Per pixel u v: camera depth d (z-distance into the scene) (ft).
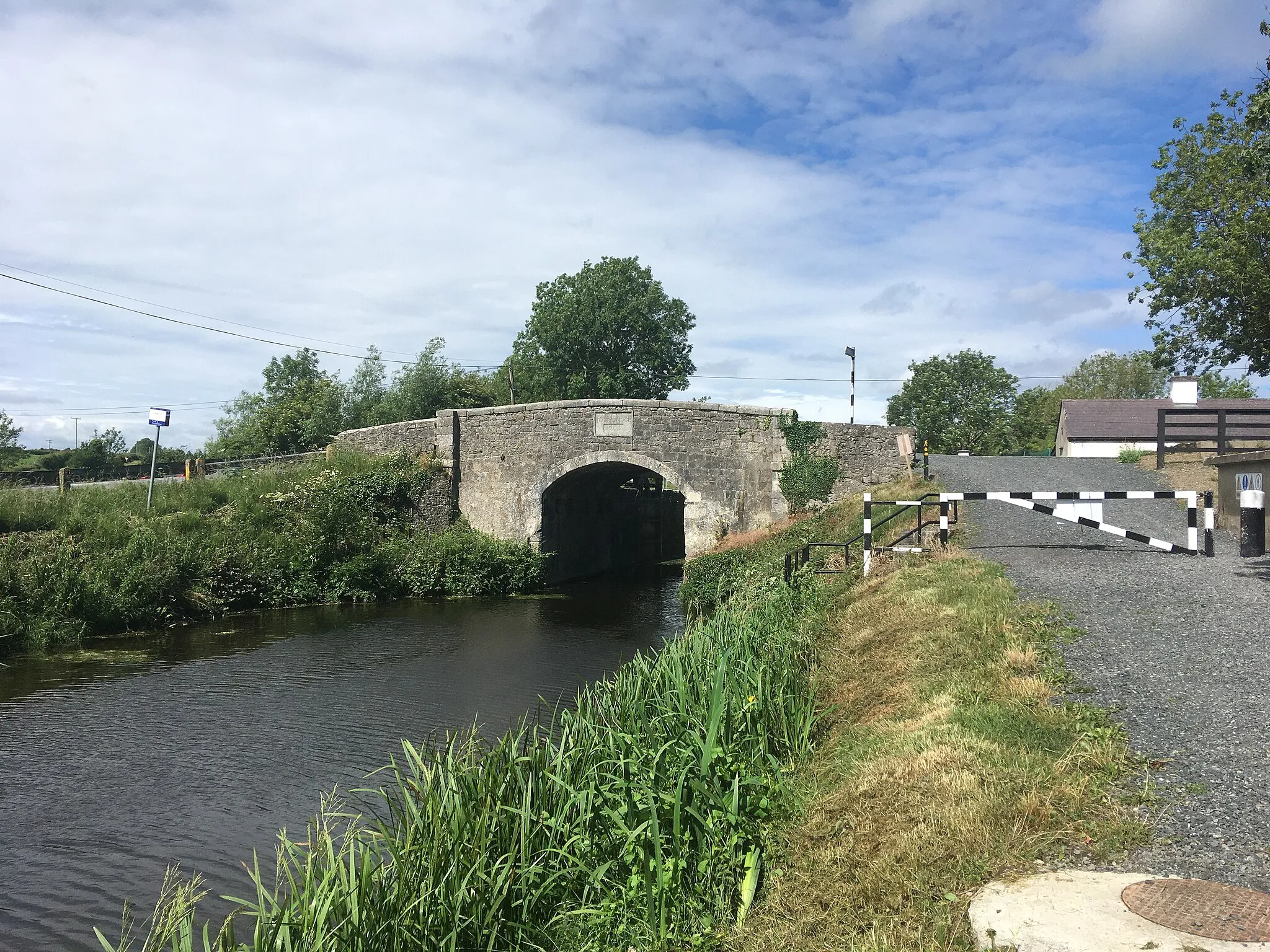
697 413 81.05
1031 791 15.51
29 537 61.11
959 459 82.64
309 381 155.74
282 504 78.28
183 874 24.23
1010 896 12.60
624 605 73.92
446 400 134.41
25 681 45.65
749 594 39.04
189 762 33.01
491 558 80.84
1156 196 69.97
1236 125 64.44
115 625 58.95
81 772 32.04
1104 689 20.45
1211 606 27.12
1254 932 11.09
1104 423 109.19
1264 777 15.49
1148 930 11.33
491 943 15.61
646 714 24.48
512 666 49.57
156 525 67.97
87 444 155.12
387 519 83.56
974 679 22.26
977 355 183.01
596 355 140.77
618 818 18.63
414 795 21.52
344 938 14.74
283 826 27.14
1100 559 36.40
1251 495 35.96
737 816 18.51
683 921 16.62
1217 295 62.90
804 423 77.56
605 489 109.09
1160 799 15.12
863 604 34.91
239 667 49.16
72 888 23.53
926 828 15.06
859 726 22.24
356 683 45.24
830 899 14.60
